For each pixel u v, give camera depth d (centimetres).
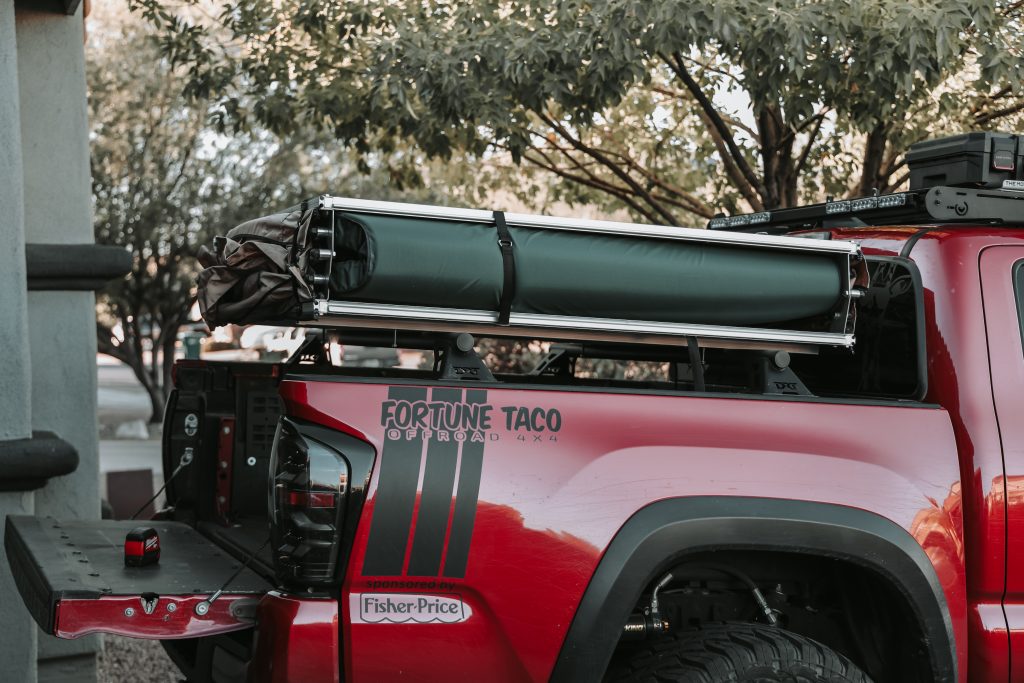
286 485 256
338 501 254
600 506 274
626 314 293
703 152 877
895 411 311
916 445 310
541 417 274
